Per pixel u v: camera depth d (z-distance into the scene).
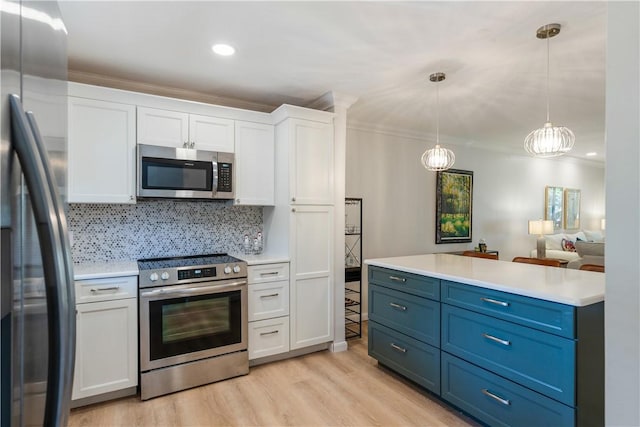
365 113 3.95
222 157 2.92
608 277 0.94
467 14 1.95
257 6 1.89
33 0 0.78
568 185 6.96
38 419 0.75
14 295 0.65
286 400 2.40
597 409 1.73
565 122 4.27
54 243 0.74
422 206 4.96
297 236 3.08
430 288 2.40
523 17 1.98
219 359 2.67
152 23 2.06
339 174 3.34
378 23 2.05
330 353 3.23
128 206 2.95
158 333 2.45
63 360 0.78
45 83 0.86
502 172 5.92
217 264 2.70
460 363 2.19
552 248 6.29
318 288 3.19
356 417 2.20
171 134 2.78
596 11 1.91
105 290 2.32
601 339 1.75
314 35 2.20
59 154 1.01
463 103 3.57
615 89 0.93
